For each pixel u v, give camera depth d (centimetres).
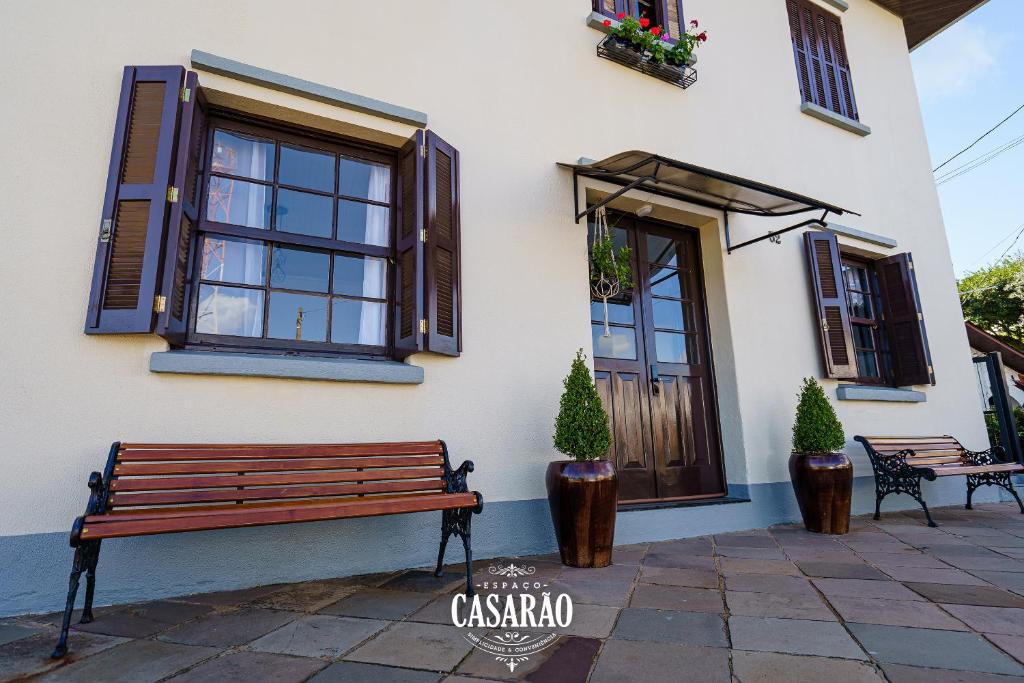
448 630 228
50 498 262
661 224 545
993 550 374
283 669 190
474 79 427
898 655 198
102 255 282
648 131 517
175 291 298
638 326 505
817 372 567
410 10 409
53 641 217
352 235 372
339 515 246
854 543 403
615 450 465
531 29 468
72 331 277
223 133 345
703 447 512
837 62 711
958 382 691
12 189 279
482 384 382
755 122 602
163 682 180
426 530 344
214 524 221
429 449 328
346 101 356
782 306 562
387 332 370
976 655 197
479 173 415
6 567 252
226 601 269
